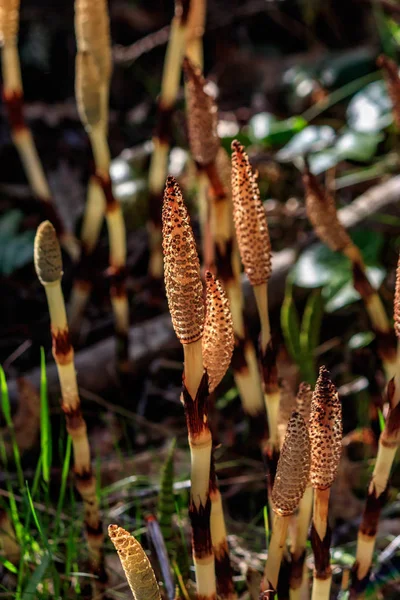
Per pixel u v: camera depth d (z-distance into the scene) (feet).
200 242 5.10
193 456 2.88
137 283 4.87
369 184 5.31
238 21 7.23
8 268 4.97
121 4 7.23
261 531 3.62
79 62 3.65
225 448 3.89
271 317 4.54
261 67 6.90
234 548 3.54
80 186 5.76
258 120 5.24
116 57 6.85
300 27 7.13
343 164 5.53
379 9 6.06
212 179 3.25
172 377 4.37
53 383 4.03
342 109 6.02
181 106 5.99
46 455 3.34
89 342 4.64
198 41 3.96
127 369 4.03
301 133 5.06
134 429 4.04
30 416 3.84
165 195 2.74
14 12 3.95
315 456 2.87
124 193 5.26
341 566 3.47
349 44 7.02
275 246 5.08
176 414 4.22
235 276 3.27
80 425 3.21
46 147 6.11
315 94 6.15
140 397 4.25
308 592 3.22
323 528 2.94
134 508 3.67
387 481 3.04
